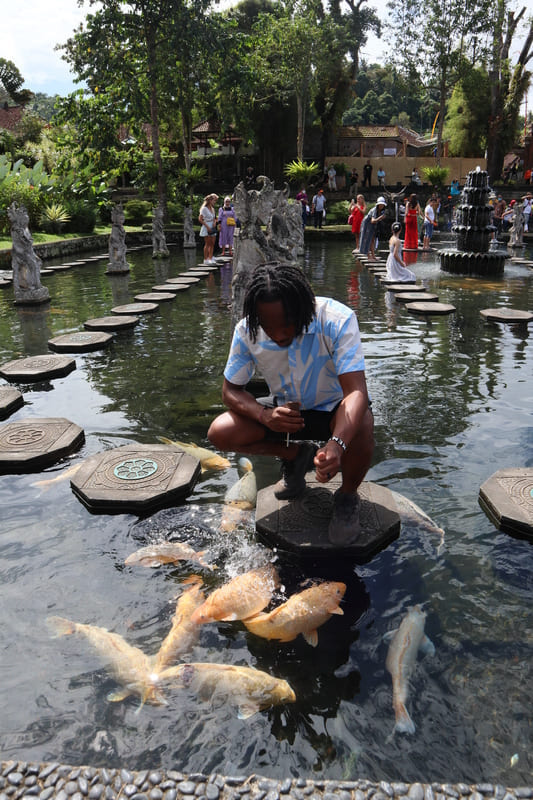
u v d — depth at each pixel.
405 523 2.79
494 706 1.73
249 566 2.48
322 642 2.01
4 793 1.45
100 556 2.57
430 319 7.57
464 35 30.89
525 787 1.45
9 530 2.79
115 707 1.75
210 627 2.08
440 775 1.52
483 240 12.54
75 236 19.38
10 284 11.58
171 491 3.05
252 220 4.73
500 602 2.22
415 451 3.57
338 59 33.34
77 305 9.20
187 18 22.22
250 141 33.53
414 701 1.75
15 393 4.67
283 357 2.38
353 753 1.59
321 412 2.57
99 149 25.08
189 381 5.08
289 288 2.10
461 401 4.43
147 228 23.22
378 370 5.28
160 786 1.47
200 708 1.74
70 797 1.44
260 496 3.04
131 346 6.43
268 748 1.61
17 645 2.01
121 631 2.08
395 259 10.67
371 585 2.34
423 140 46.81
